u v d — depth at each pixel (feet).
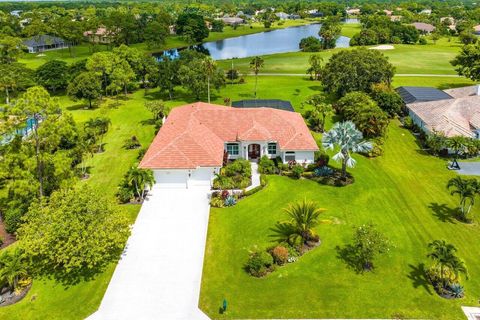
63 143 180.75
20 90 299.38
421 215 139.74
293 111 226.79
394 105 239.09
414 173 172.96
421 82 328.70
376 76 258.16
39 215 107.96
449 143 184.14
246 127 182.39
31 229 104.47
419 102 241.35
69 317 95.14
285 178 164.45
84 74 268.62
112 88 284.00
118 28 541.75
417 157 190.08
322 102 232.12
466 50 300.40
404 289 104.12
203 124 184.96
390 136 215.72
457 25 608.60
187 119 187.62
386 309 97.40
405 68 383.24
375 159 187.21
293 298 100.78
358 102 221.05
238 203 145.69
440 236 127.65
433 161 185.47
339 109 234.79
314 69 335.88
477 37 505.25
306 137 177.68
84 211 109.29
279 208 142.20
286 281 106.93
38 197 132.26
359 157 187.73
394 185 161.48
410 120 227.40
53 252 102.99
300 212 121.29
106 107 266.77
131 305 98.84
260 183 159.74
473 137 196.03
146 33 519.60
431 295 102.12
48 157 133.49
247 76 362.53
